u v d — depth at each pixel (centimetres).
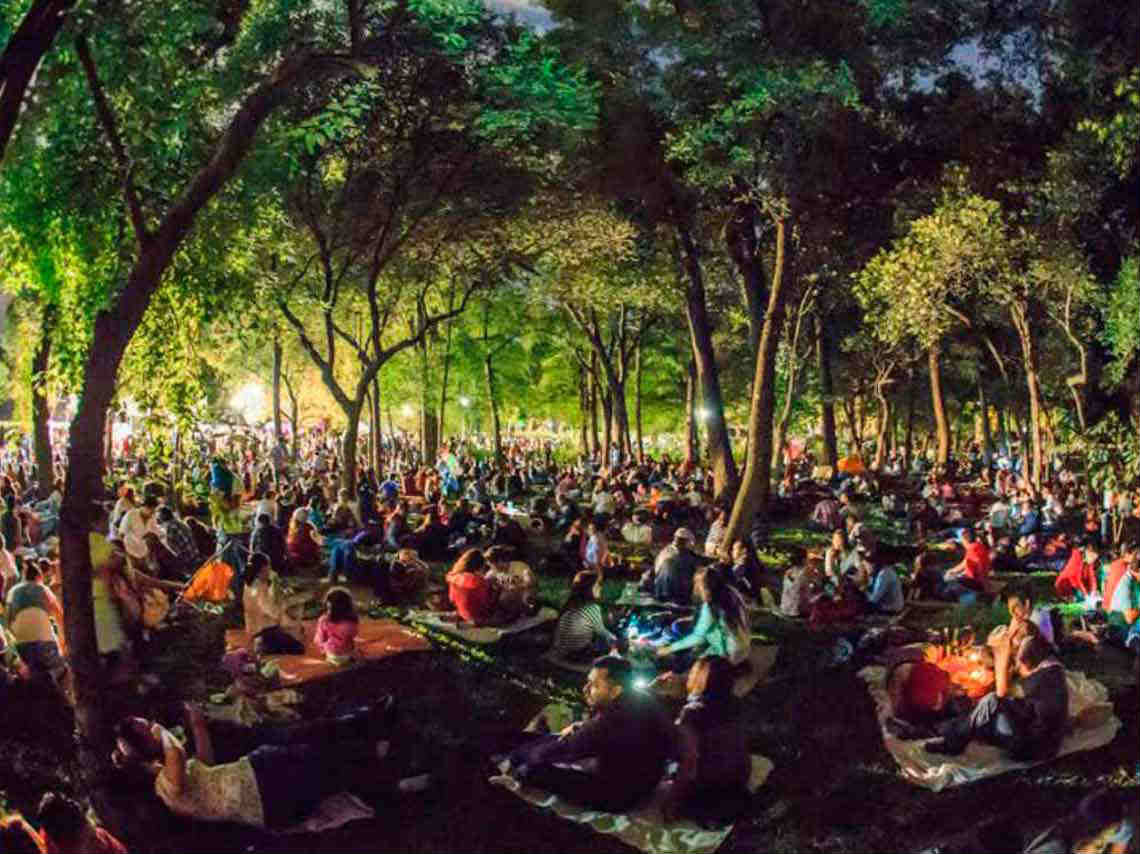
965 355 5794
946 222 3225
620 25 2244
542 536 2827
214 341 2097
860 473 4419
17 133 1055
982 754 1112
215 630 1633
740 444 7312
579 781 1006
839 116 2395
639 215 3269
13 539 2083
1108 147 2514
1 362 2502
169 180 1256
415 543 2378
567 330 5791
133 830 924
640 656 1481
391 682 1402
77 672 935
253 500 2950
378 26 1420
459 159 2792
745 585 1900
